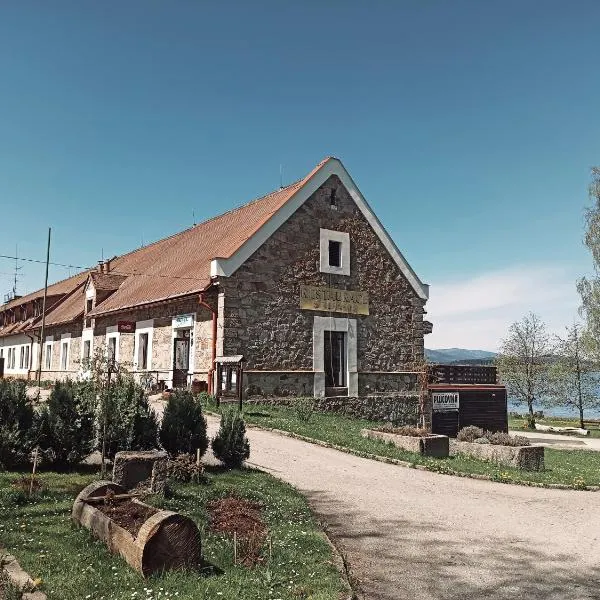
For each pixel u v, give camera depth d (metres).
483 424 24.83
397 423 22.56
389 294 23.22
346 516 8.54
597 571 6.77
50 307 35.66
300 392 20.11
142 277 26.58
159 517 5.52
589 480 12.70
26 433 9.17
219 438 10.57
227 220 25.28
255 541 6.59
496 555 7.17
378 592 5.86
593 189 40.38
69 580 5.10
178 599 4.86
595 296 39.06
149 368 22.48
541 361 39.91
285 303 20.11
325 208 21.66
